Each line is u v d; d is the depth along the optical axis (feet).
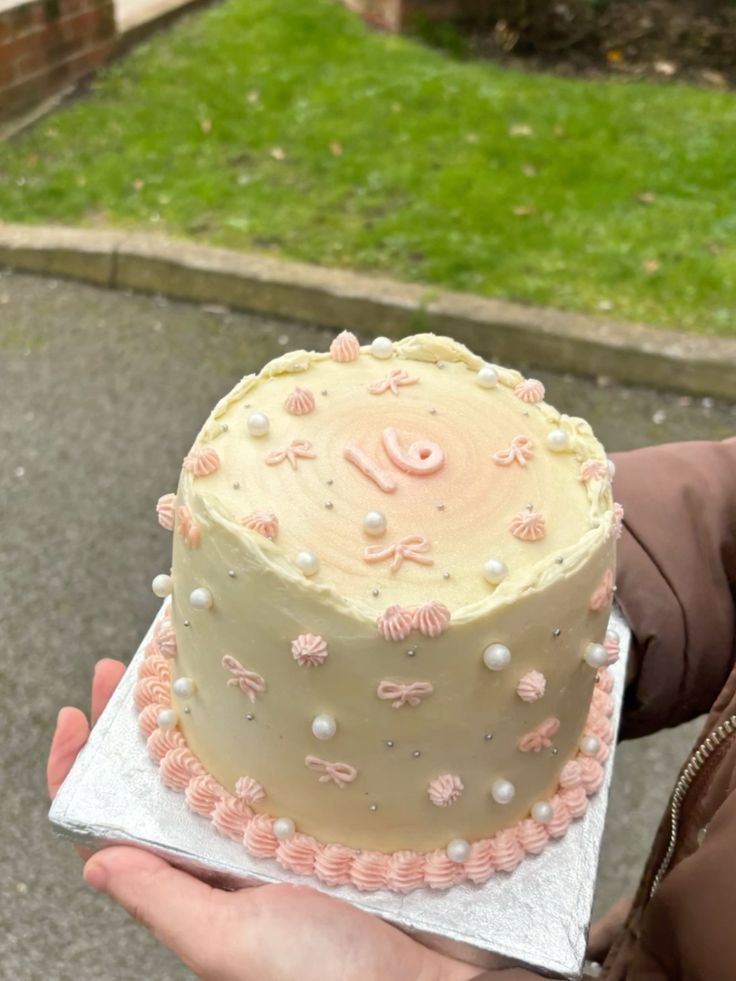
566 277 3.24
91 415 2.81
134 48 4.60
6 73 3.89
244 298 3.24
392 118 4.12
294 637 0.85
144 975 1.73
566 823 1.02
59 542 2.43
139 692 1.13
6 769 1.98
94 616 2.27
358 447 0.97
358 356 1.10
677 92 4.55
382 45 4.76
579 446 1.02
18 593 2.30
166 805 1.03
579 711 1.01
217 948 0.87
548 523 0.93
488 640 0.85
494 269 3.26
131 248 3.28
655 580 1.14
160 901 0.91
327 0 5.14
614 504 1.00
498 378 1.09
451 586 0.86
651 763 2.06
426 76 4.46
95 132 3.95
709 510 1.18
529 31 5.01
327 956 0.87
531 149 3.94
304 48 4.67
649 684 1.17
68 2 4.10
